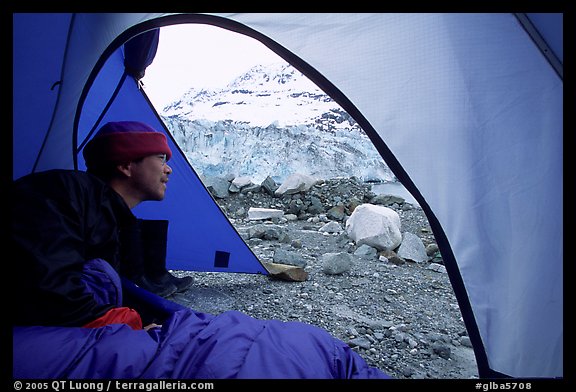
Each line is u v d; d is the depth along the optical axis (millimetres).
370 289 2980
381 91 1528
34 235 1123
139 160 1661
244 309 2514
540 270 1418
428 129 1500
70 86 2004
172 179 2924
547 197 1377
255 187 7078
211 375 1068
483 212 1482
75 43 1825
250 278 3160
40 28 1753
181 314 1327
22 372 998
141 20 1610
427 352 2027
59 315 1120
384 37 1486
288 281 3104
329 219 6086
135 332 1163
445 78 1447
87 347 1082
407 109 1513
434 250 3961
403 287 3047
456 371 1843
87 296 1187
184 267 3166
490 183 1454
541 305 1429
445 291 2982
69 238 1185
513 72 1363
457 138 1471
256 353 1141
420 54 1459
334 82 1574
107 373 1043
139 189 1710
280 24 1537
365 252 4016
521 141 1386
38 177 1290
